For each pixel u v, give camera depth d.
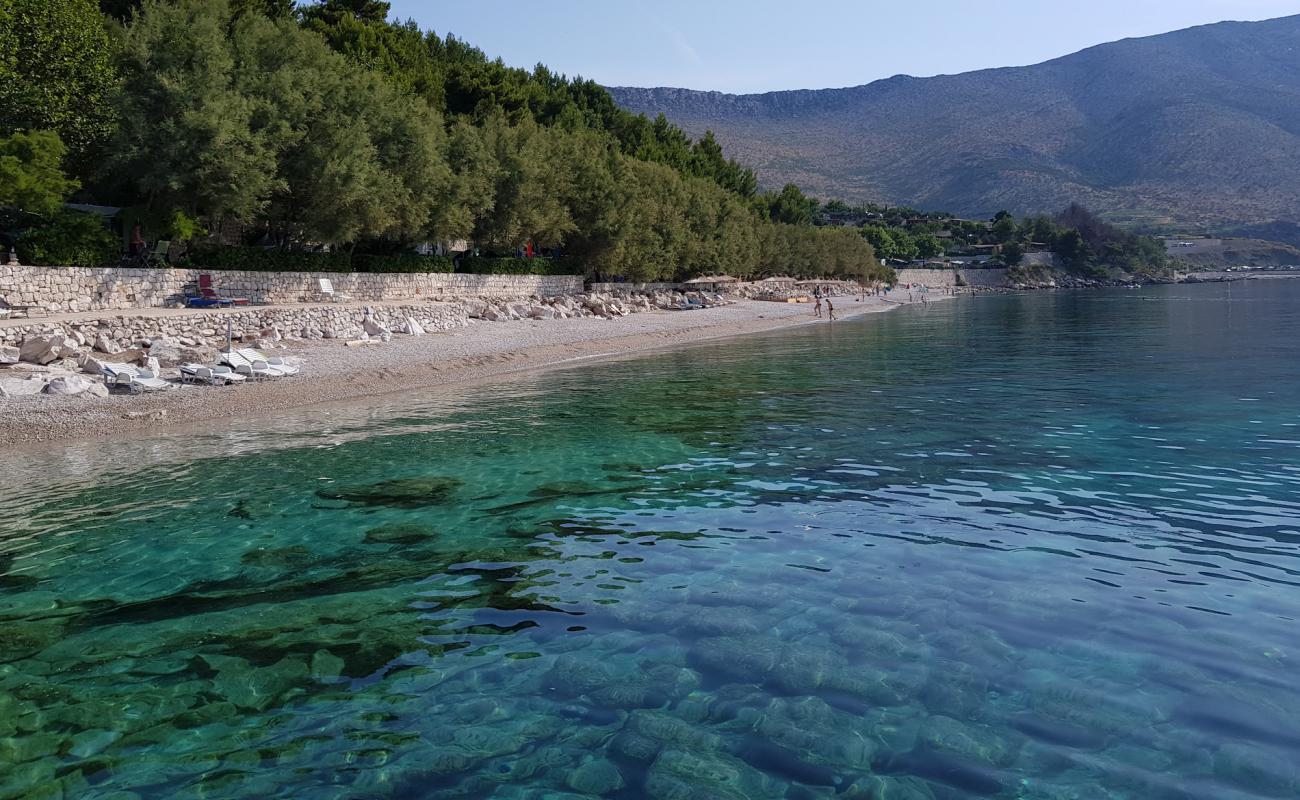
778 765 5.61
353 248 50.62
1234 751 5.61
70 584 9.71
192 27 36.94
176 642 8.04
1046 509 11.64
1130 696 6.39
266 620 8.54
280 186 38.88
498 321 47.84
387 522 12.04
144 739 6.25
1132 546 9.94
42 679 7.30
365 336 36.22
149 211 37.19
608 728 6.20
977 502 12.12
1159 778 5.33
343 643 7.91
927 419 19.44
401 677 7.14
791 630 7.82
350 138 42.50
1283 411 19.08
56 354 24.28
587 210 69.94
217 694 6.95
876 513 11.72
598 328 48.44
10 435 18.11
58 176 31.67
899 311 85.19
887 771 5.50
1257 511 11.25
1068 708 6.25
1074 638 7.44
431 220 52.00
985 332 50.75
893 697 6.50
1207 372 26.98
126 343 28.05
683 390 25.81
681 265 86.88
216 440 18.16
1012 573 9.13
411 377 28.28
